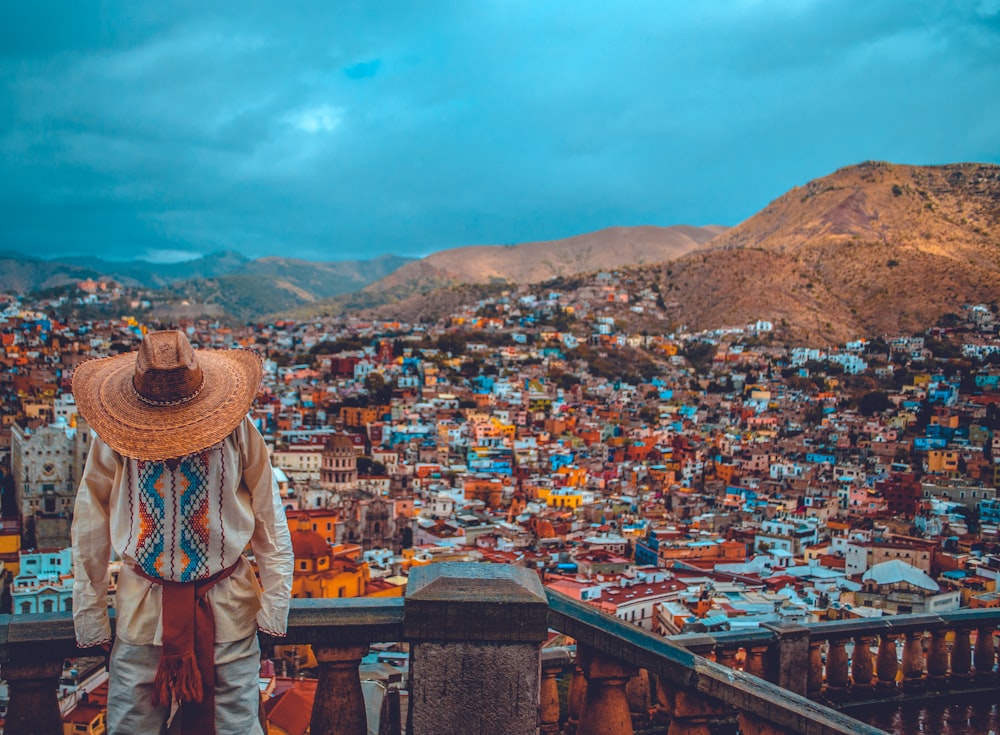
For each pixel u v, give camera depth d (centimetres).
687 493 13300
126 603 723
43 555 7275
